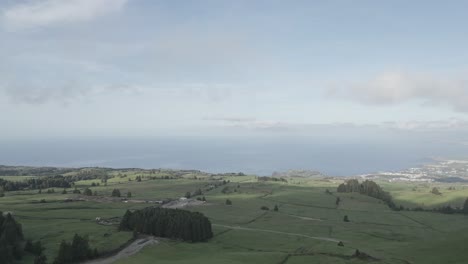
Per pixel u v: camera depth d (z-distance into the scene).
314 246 123.31
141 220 139.88
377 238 148.38
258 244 130.25
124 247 120.06
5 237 111.25
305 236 146.62
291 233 153.12
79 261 105.62
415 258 99.75
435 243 111.44
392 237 152.00
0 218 130.75
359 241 140.12
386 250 114.81
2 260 101.88
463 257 93.75
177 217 136.88
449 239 112.62
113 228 145.25
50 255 111.12
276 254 108.88
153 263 101.88
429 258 97.88
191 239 132.25
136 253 113.56
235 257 105.56
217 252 116.88
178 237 132.62
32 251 114.69
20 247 113.62
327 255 106.00
